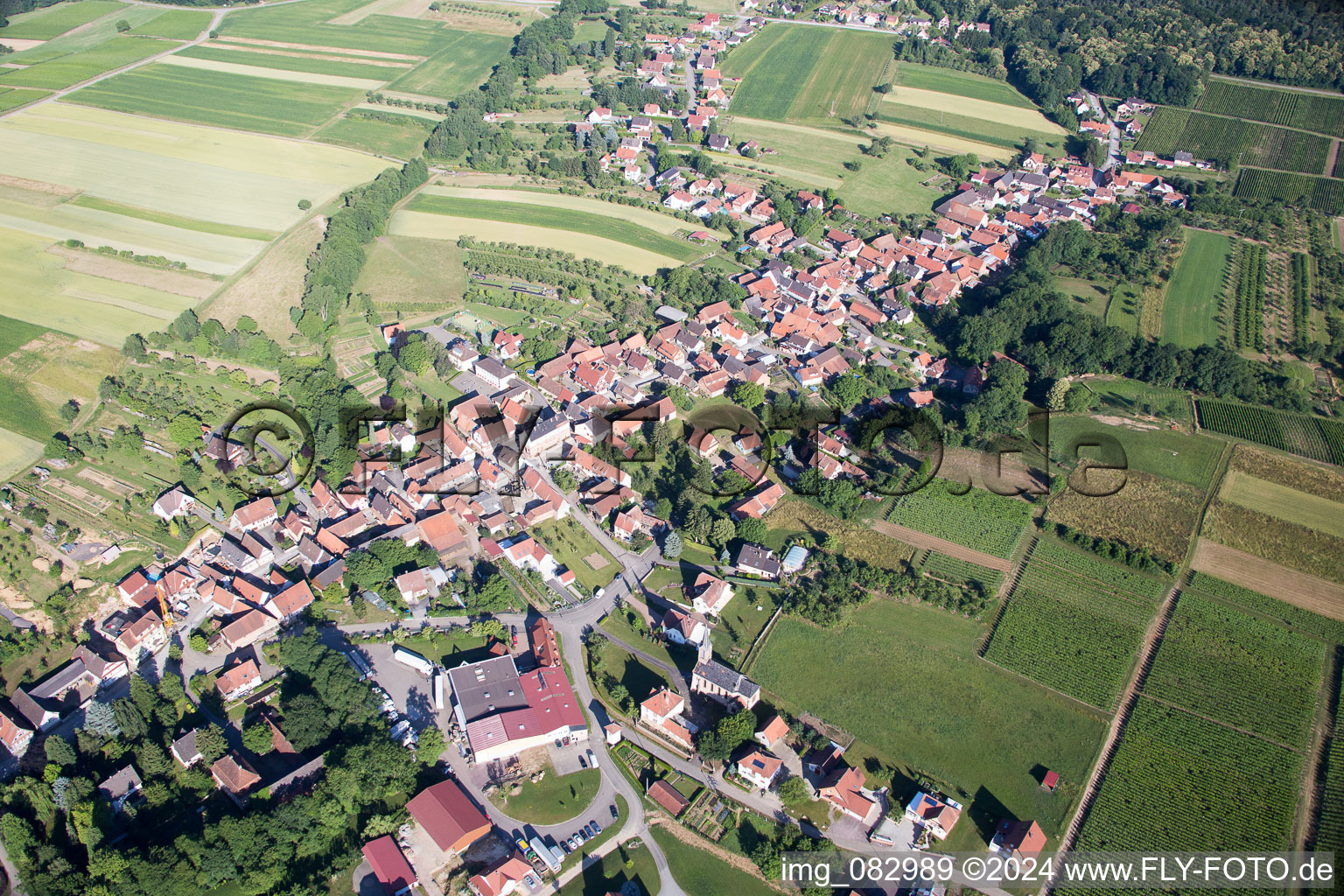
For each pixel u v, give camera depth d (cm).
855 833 16725
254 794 16662
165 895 15200
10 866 16025
